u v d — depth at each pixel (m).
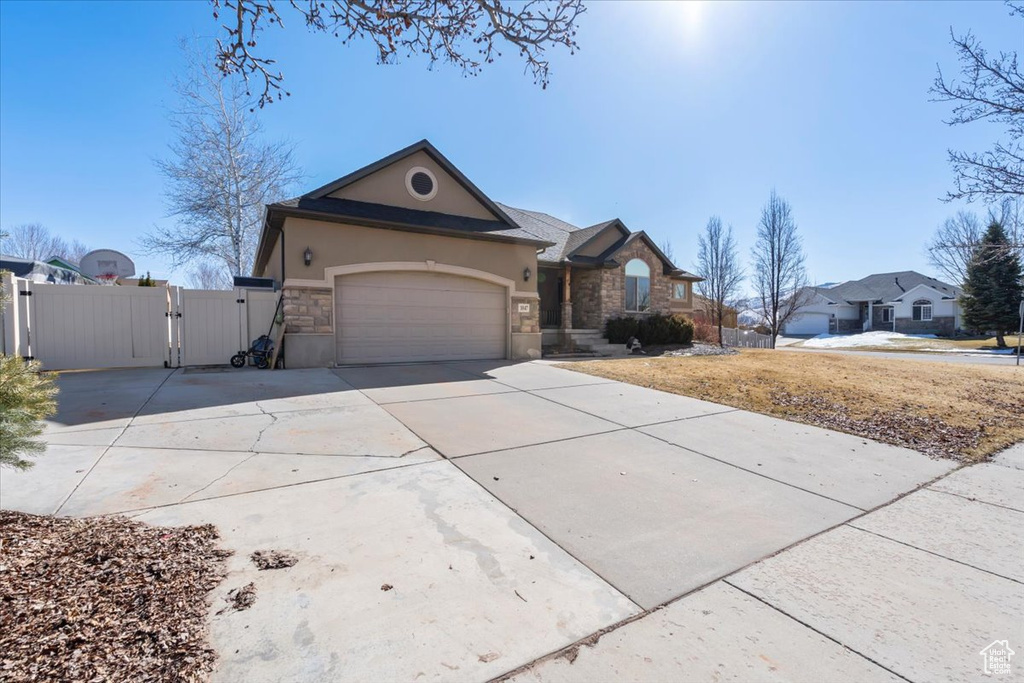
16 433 2.90
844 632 2.24
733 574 2.78
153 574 2.49
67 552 2.62
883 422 6.66
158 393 7.32
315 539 3.01
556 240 18.50
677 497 3.96
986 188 7.11
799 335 46.00
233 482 3.92
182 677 1.80
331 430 5.54
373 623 2.21
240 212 21.92
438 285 12.21
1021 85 6.65
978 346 29.06
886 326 42.62
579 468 4.58
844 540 3.25
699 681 1.90
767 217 28.55
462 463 4.60
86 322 9.97
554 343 17.62
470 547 3.00
